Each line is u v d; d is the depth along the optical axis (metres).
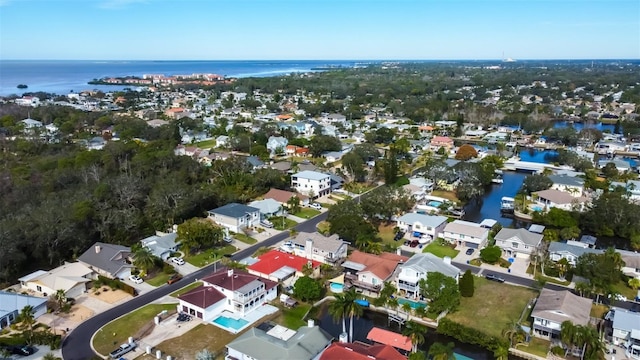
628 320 69.62
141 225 112.00
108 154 153.38
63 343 68.94
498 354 64.44
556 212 120.25
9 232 89.88
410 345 66.62
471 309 79.62
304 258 95.06
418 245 105.81
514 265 97.00
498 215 131.50
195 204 120.50
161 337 70.81
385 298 79.50
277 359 60.94
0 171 137.25
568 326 65.00
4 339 67.19
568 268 91.19
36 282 84.56
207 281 81.88
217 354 66.62
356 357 59.00
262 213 123.62
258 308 80.06
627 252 95.19
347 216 107.12
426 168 157.12
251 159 170.62
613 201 116.38
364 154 181.38
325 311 80.62
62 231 95.31
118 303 81.06
